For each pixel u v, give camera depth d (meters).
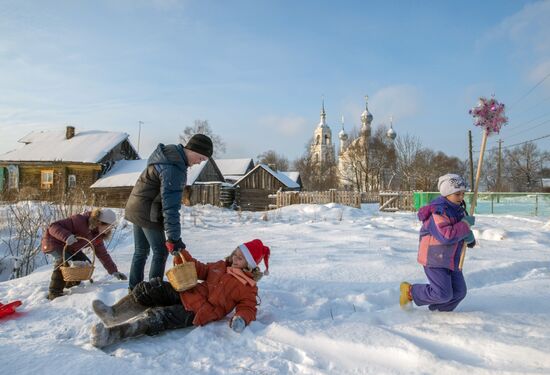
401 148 48.66
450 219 3.52
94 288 4.68
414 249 7.45
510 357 2.63
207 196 29.41
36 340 3.17
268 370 2.69
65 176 29.78
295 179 48.94
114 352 2.98
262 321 3.64
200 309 3.47
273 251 7.16
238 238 9.38
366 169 53.72
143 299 3.47
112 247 8.52
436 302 3.58
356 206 25.41
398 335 2.98
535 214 19.09
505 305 3.84
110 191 28.77
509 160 72.19
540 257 6.60
